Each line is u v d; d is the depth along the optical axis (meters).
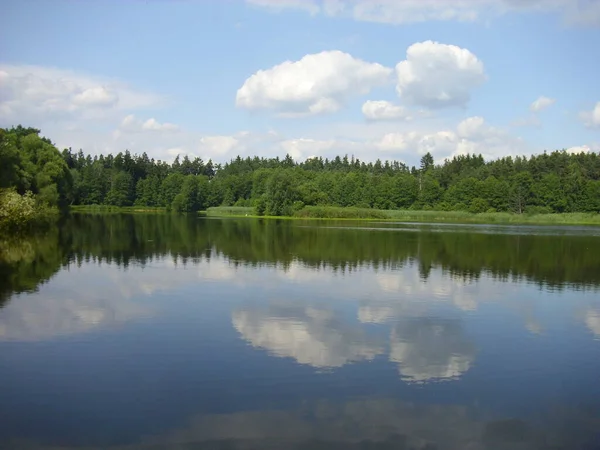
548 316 23.14
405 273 33.72
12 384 14.62
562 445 11.95
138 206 157.88
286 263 37.09
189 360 16.61
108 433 12.00
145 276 30.67
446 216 124.00
